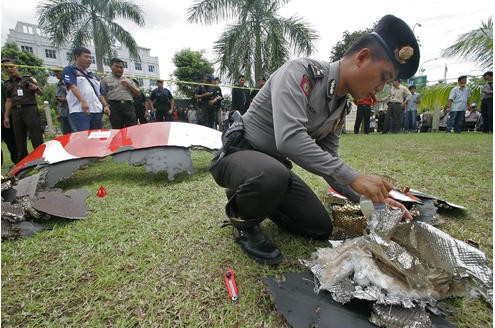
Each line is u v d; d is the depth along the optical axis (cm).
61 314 103
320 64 116
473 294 96
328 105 116
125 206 202
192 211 190
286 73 110
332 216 173
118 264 130
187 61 2034
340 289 95
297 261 128
